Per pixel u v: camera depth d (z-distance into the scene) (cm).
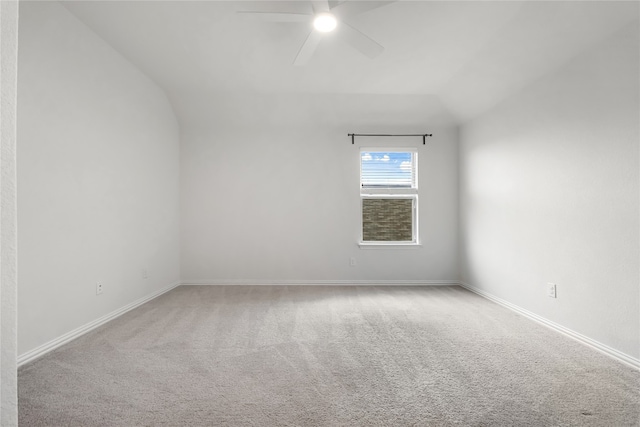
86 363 237
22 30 236
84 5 270
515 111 370
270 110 487
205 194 505
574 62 285
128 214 371
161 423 170
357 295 442
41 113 253
